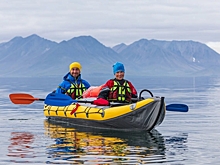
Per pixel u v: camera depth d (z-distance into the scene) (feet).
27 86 182.80
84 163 29.68
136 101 45.98
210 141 37.63
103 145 35.99
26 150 33.88
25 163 29.81
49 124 49.88
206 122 50.67
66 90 52.21
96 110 46.24
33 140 38.50
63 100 47.34
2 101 85.97
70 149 34.24
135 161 30.19
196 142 37.17
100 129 45.62
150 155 32.04
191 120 52.65
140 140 38.40
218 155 31.96
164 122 50.70
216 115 57.98
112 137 40.04
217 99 91.76
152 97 42.57
